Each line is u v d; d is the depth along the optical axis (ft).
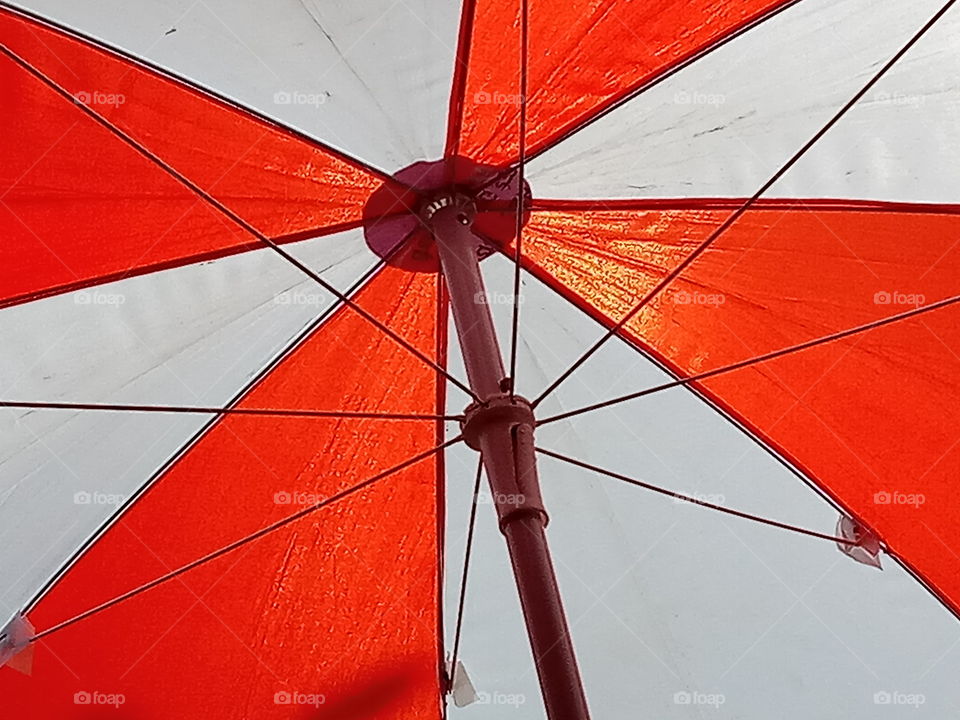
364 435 4.28
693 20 3.51
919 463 4.10
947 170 3.84
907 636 4.25
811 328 4.15
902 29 3.62
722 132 3.84
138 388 3.98
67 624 3.66
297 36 3.40
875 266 4.02
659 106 3.75
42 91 3.37
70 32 3.26
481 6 3.37
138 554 4.15
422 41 3.45
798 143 3.85
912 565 4.13
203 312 3.93
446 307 4.23
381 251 4.00
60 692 4.12
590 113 3.74
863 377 4.12
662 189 3.98
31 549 3.99
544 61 3.56
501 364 3.49
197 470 4.14
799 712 4.20
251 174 3.70
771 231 4.00
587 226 4.08
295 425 4.20
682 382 3.46
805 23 3.59
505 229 4.06
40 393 3.84
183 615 4.25
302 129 3.59
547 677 2.81
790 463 4.23
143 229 3.71
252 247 3.87
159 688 4.25
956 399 4.05
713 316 4.20
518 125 3.72
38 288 3.71
